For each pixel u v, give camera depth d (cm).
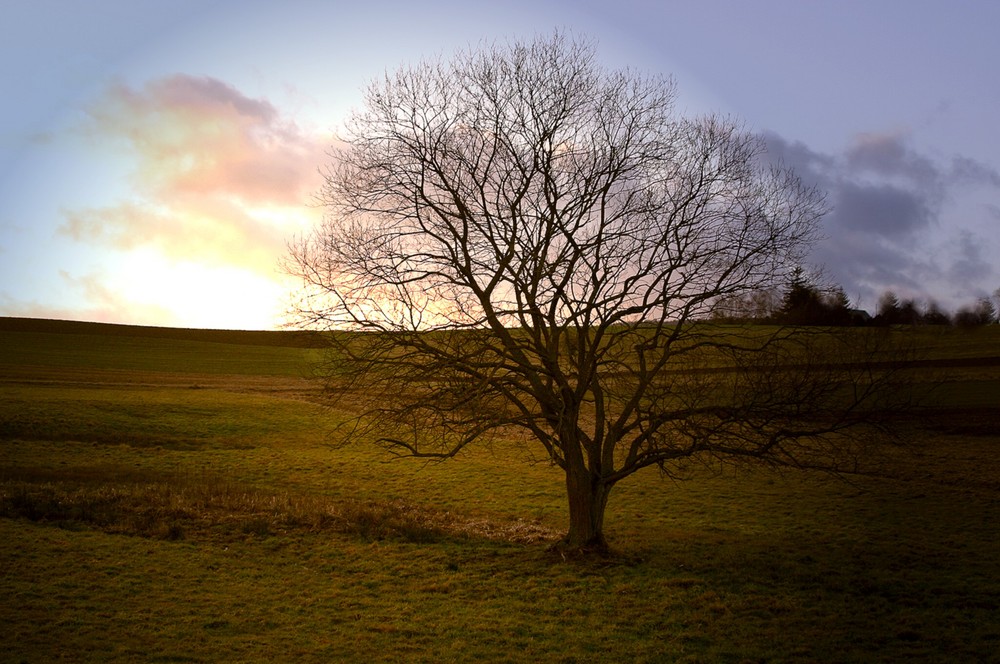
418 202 2144
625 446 4650
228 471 3972
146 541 2425
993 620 1886
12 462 3766
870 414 2202
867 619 1881
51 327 11481
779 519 3189
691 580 2178
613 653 1622
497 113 2158
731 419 2175
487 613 1881
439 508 3334
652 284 2167
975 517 3198
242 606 1872
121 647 1526
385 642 1653
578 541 2411
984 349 8156
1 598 1788
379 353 2117
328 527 2761
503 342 2178
